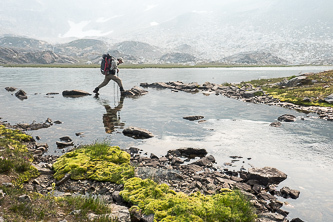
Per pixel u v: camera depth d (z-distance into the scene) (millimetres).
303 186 8422
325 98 23047
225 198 6723
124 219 6238
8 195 6414
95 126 16047
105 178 8703
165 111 20953
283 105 23281
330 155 11156
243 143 12898
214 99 27609
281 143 12859
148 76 69875
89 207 6605
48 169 9492
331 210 7031
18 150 10844
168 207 6473
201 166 10172
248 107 22766
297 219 6445
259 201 7555
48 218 5699
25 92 30672
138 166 9898
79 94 29984
